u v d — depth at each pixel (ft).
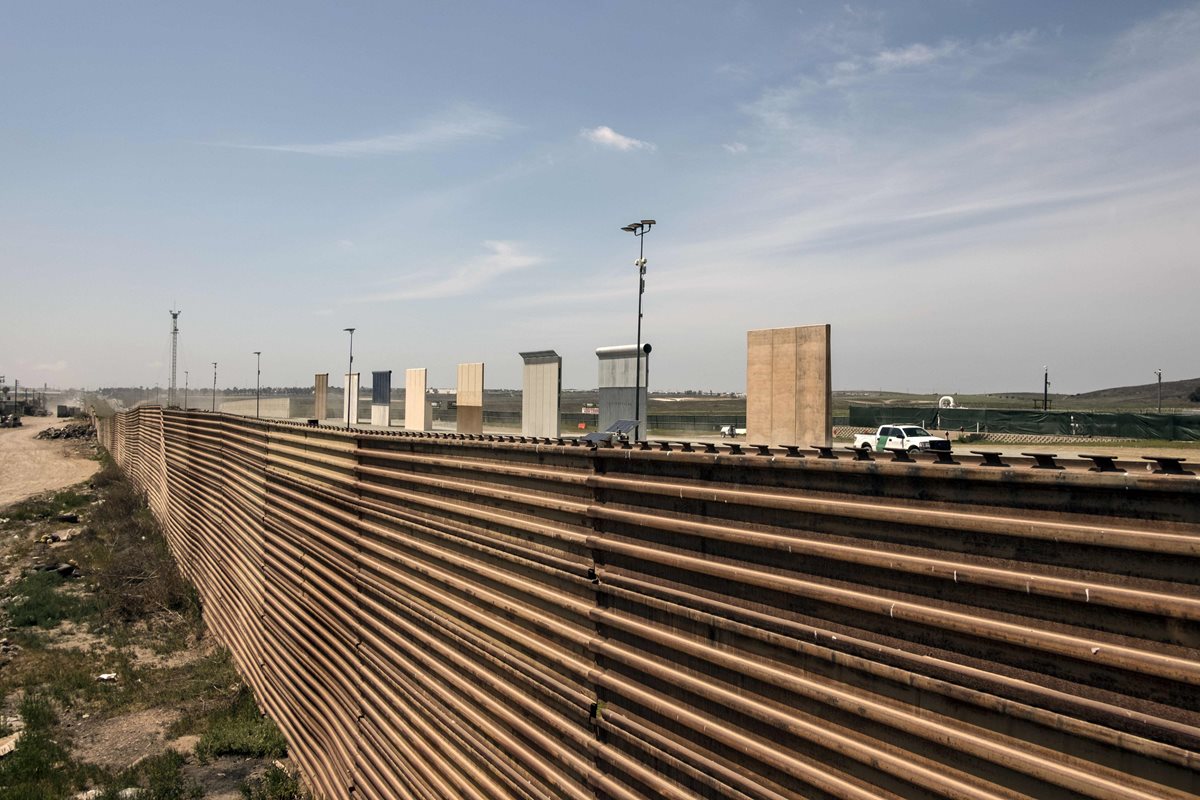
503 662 23.11
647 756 17.62
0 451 223.30
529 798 21.45
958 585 12.21
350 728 34.17
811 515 14.43
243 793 37.47
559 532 21.06
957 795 11.72
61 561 89.20
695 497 16.69
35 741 43.01
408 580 29.68
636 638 18.16
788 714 14.56
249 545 52.42
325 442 39.73
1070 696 10.82
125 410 173.88
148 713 47.98
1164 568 10.14
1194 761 9.50
